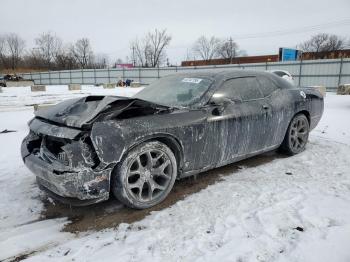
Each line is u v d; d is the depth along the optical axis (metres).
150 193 2.89
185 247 2.28
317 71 24.34
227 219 2.67
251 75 3.93
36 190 3.42
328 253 2.17
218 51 66.69
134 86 31.62
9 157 4.74
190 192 3.25
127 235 2.48
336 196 3.07
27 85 39.34
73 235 2.52
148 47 65.69
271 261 2.10
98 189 2.54
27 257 2.24
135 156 2.72
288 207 2.85
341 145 5.05
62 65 66.75
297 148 4.54
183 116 3.03
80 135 2.50
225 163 3.58
